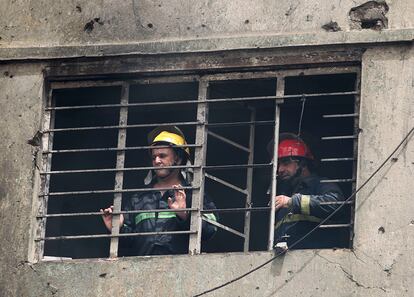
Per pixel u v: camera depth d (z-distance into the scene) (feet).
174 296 56.80
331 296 55.52
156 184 60.54
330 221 58.34
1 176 60.13
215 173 64.80
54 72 61.11
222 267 56.70
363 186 56.70
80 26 61.46
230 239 64.64
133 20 61.00
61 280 58.08
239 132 63.98
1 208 59.72
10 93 61.11
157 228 59.00
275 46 59.11
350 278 55.67
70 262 58.23
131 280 57.36
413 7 58.85
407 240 55.83
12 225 59.36
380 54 58.29
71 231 65.10
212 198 64.80
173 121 64.03
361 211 56.44
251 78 59.41
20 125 60.70
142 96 61.52
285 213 59.00
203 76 59.88
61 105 62.03
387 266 55.62
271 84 59.93
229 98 60.59
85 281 57.82
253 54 59.41
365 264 55.77
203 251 64.49
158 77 60.34
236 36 59.72
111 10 61.36
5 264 58.80
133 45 60.49
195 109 62.18
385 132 57.26
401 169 56.75
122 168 59.36
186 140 63.82
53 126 61.00
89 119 63.21
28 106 60.90
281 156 60.85
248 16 59.98
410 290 55.16
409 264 55.52
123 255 59.93
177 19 60.64
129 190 59.00
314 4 59.57
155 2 61.05
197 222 58.18
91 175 64.95
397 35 58.18
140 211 58.65
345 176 63.21
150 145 61.46
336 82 59.57
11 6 62.28
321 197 57.98
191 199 59.00
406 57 58.08
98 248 65.16
